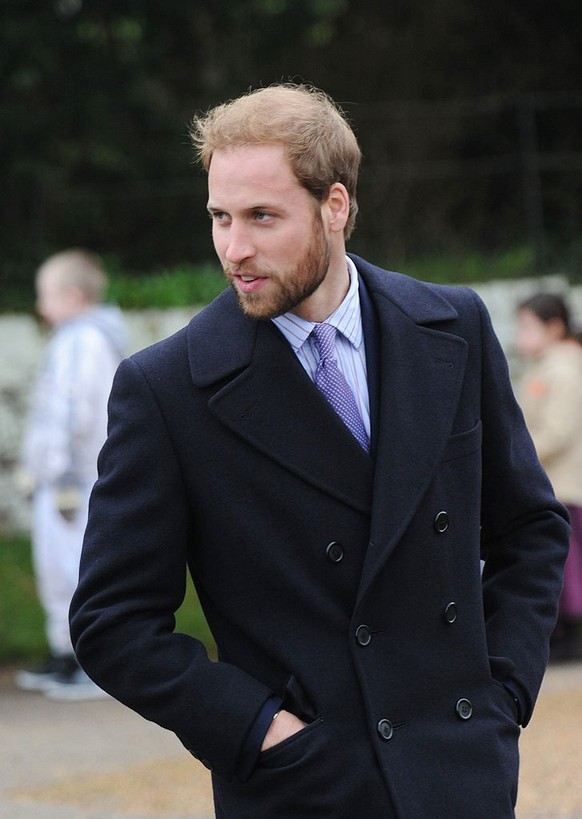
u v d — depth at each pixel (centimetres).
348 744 739
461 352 802
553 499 844
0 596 2603
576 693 2069
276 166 727
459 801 741
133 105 3491
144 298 3080
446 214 3488
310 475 756
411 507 755
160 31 3512
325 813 734
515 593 822
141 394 766
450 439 782
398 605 759
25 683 2214
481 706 774
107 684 770
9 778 1678
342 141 754
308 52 3906
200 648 769
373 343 794
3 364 3005
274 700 746
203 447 761
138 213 3391
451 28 4006
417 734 751
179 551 768
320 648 749
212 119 757
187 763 1736
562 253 3294
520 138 3416
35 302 3120
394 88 3962
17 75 3231
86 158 3384
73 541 2125
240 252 729
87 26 3403
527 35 3984
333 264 777
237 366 764
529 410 2355
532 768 1645
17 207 3291
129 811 1520
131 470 760
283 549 755
